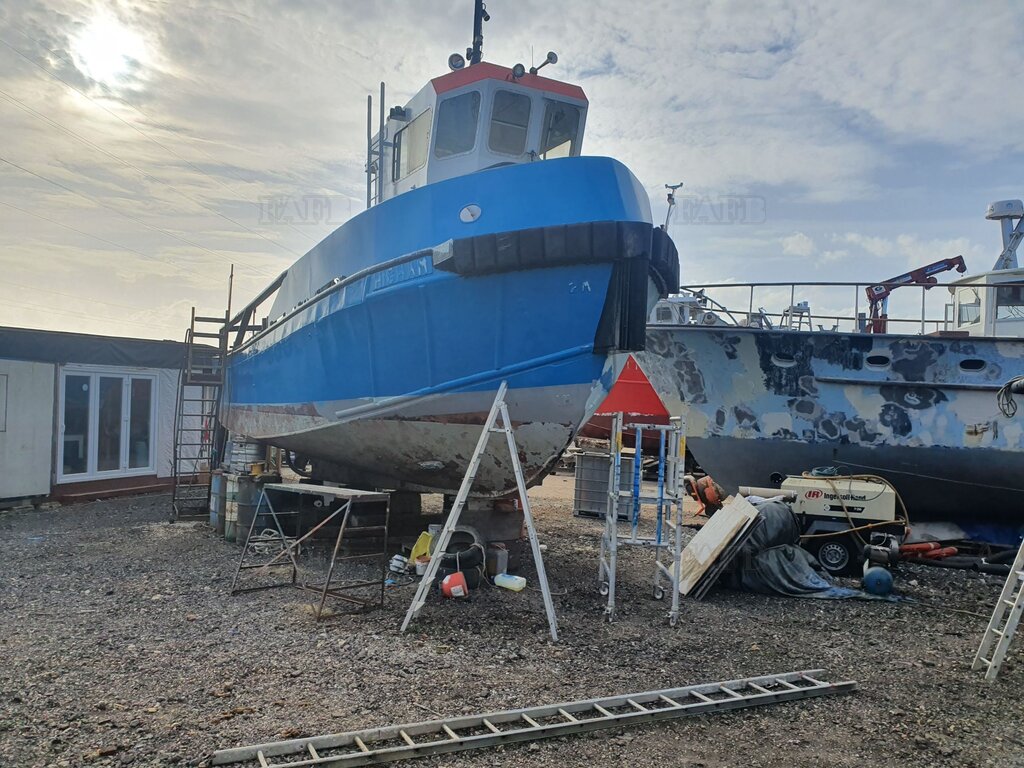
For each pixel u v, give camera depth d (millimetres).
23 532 8508
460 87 6957
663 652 4789
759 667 4574
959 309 10367
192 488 11117
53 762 3010
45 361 10602
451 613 5461
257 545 7531
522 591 6203
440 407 6277
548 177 5680
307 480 9891
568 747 3357
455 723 3455
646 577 6949
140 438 12016
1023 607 4492
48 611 5246
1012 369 8211
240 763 3064
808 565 6887
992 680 4430
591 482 10875
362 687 3955
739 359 8898
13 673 3992
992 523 9078
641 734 3521
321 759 3041
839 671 4539
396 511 8289
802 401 8773
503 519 6965
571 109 7371
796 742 3490
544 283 5699
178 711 3562
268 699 3742
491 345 5934
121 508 10461
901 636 5383
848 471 8805
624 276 5617
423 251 6020
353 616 5285
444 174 7062
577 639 4977
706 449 9250
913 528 8859
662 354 9203
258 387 9039
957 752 3439
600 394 6145
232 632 4836
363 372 6719
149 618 5125
